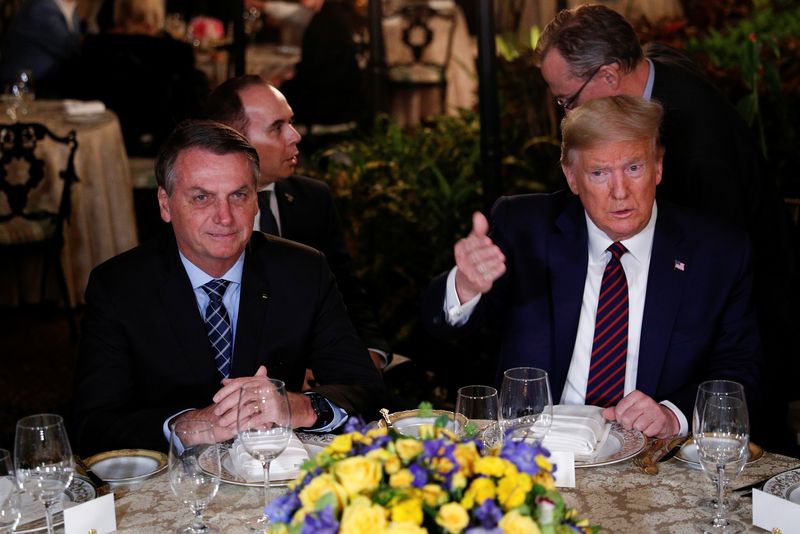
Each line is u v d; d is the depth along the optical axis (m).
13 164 4.97
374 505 1.11
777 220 2.78
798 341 2.79
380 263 4.17
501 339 2.50
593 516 1.66
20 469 1.56
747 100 3.86
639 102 2.14
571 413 2.04
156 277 2.33
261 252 2.44
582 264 2.34
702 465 1.65
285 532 1.20
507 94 4.79
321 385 2.46
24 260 5.35
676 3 6.61
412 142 4.76
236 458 1.83
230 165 2.20
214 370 2.33
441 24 7.18
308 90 6.92
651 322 2.27
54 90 6.63
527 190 4.50
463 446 1.21
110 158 5.31
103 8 7.96
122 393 2.30
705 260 2.30
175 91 6.70
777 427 2.84
